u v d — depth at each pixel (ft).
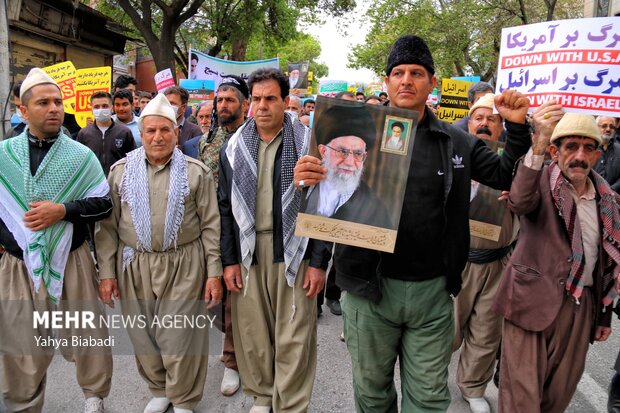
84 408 10.60
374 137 7.20
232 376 11.55
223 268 10.12
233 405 10.82
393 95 7.56
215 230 10.17
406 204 7.61
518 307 8.28
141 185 9.78
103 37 49.34
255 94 9.51
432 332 7.89
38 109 9.11
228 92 12.26
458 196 7.74
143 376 10.42
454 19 59.26
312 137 7.25
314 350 10.15
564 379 8.36
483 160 7.84
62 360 12.76
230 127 12.57
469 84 25.34
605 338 8.62
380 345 8.06
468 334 10.70
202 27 63.77
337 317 16.17
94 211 9.52
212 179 10.41
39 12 38.22
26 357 9.36
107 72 20.81
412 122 7.10
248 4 55.31
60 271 9.36
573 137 7.90
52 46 42.91
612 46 7.16
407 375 8.16
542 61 7.54
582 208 8.25
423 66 7.38
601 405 11.07
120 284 10.11
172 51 48.78
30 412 9.55
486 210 10.11
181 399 10.06
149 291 9.89
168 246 9.80
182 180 9.87
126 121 18.99
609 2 40.22
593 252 8.21
